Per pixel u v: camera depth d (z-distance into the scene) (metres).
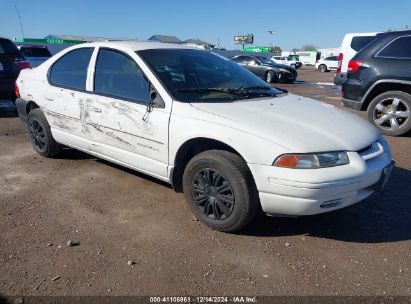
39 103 5.12
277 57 49.41
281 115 3.54
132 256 3.11
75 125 4.65
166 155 3.74
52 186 4.46
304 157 3.05
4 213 3.80
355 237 3.47
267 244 3.32
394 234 3.53
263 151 3.12
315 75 30.27
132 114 3.94
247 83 4.39
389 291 2.75
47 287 2.73
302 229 3.58
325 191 3.04
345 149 3.20
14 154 5.62
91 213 3.82
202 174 3.52
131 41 4.60
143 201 4.10
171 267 2.98
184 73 4.08
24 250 3.17
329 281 2.85
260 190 3.18
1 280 2.79
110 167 5.09
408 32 6.77
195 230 3.53
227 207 3.40
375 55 7.07
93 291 2.70
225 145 3.46
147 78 3.90
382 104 7.08
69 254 3.12
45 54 17.94
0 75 8.09
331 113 3.86
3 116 8.37
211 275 2.89
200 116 3.49
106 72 4.32
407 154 5.94
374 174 3.30
